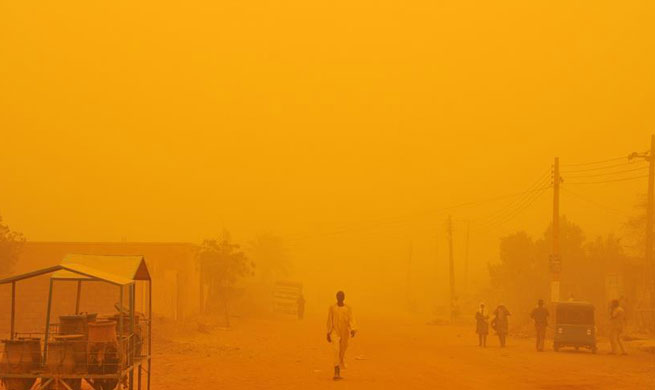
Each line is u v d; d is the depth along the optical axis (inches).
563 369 847.7
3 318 1381.6
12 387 481.7
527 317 1734.7
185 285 1795.0
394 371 815.7
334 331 750.5
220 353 1050.1
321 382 714.2
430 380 730.2
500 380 736.3
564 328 1108.5
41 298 1392.7
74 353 486.3
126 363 514.0
